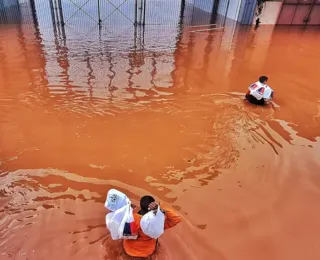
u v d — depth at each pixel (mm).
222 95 8438
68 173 5293
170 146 6164
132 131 6609
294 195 5027
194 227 4344
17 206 4586
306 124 7172
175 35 14273
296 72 10352
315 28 17031
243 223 4465
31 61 10266
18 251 3914
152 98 8078
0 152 5766
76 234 4160
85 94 8102
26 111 7199
